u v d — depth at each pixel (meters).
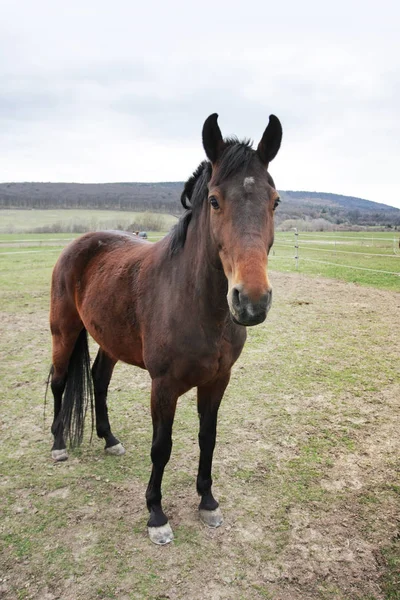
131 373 5.08
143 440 3.46
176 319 2.19
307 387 4.49
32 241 24.44
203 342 2.15
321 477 2.94
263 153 1.99
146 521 2.52
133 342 2.61
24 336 6.60
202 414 2.55
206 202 2.11
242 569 2.18
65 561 2.21
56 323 3.25
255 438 3.45
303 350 5.73
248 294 1.63
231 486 2.84
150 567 2.19
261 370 5.00
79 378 3.19
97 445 3.39
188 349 2.16
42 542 2.34
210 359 2.19
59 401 3.30
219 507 2.62
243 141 2.05
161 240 2.68
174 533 2.42
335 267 14.58
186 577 2.13
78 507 2.63
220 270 2.02
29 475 2.96
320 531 2.44
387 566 2.20
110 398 4.28
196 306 2.11
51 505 2.64
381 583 2.10
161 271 2.39
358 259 17.05
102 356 3.37
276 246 23.67
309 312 7.94
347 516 2.56
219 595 2.03
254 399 4.20
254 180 1.83
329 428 3.62
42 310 8.41
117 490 2.80
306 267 14.72
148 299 2.41
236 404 4.09
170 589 2.05
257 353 5.61
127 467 3.07
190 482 2.88
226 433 3.53
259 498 2.72
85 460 3.16
